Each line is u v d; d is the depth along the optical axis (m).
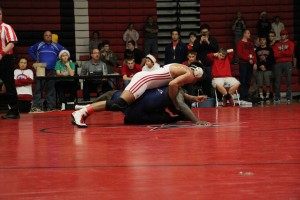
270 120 7.75
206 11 20.27
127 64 12.87
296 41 19.88
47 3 19.80
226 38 19.77
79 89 15.91
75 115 7.21
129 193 2.96
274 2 20.28
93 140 5.55
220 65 13.13
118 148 4.83
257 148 4.61
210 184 3.13
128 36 19.05
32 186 3.19
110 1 20.19
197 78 7.16
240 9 20.22
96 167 3.80
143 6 20.30
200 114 9.45
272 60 15.37
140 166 3.80
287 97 14.67
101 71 12.94
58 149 4.88
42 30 19.55
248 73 14.12
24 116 10.25
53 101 13.04
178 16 19.92
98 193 2.97
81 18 19.86
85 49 19.83
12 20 19.41
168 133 6.07
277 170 3.51
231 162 3.88
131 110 7.30
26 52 18.83
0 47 9.35
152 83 7.18
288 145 4.78
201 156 4.21
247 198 2.78
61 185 3.20
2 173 3.66
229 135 5.71
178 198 2.82
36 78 12.22
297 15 20.11
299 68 18.28
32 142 5.55
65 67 13.08
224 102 13.13
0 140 5.84
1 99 14.76
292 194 2.84
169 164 3.86
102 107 7.20
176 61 13.19
